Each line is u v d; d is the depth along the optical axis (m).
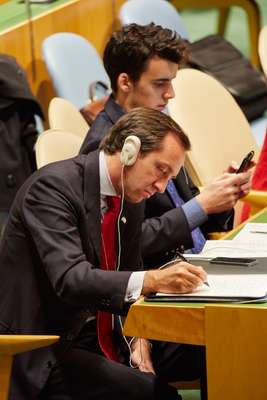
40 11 10.89
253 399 4.74
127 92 6.66
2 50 10.23
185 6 13.20
